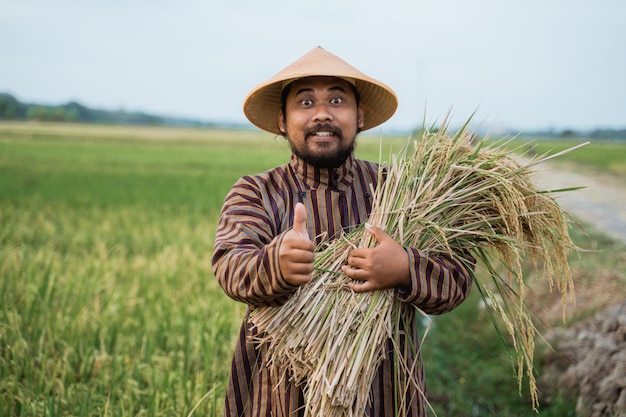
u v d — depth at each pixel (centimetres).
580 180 1969
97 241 867
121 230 1006
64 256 796
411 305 203
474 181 212
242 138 6962
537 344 459
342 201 209
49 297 493
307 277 171
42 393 349
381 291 191
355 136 210
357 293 191
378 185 212
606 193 1577
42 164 2708
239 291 181
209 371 384
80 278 595
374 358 188
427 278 187
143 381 388
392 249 187
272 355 194
